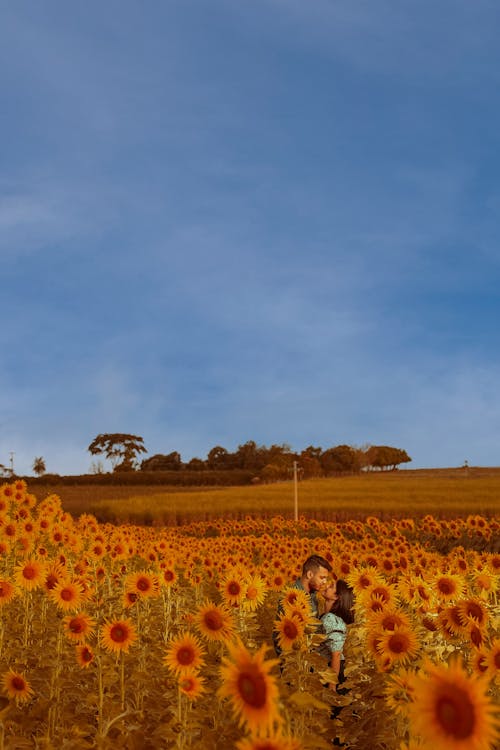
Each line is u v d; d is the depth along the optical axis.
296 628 4.99
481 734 2.29
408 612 7.10
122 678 5.98
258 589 7.05
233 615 7.25
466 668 5.01
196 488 85.06
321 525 29.94
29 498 11.76
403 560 10.97
